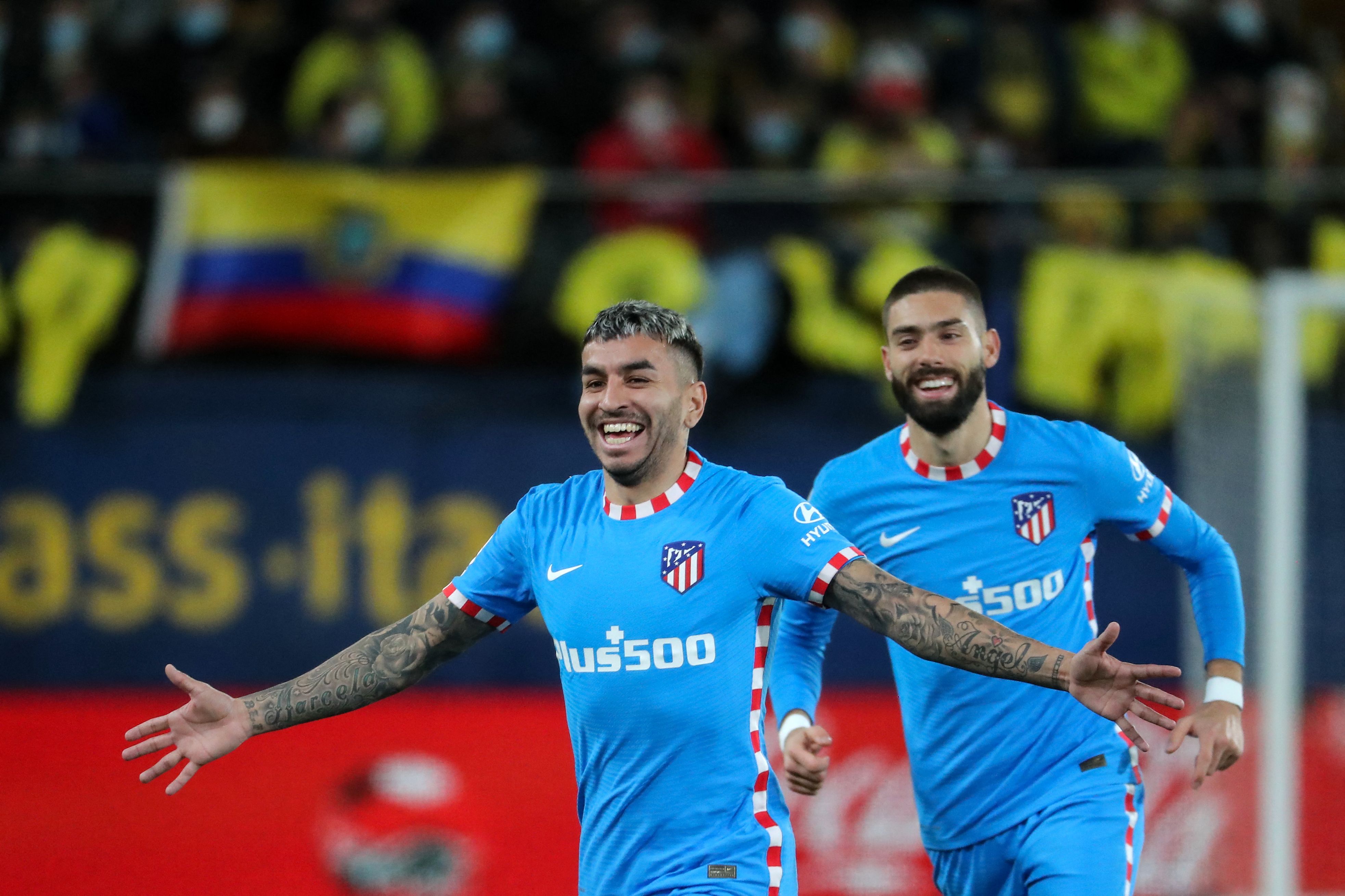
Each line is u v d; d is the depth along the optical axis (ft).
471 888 71.26
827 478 45.44
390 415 77.92
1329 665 80.23
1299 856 74.64
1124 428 81.25
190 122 94.32
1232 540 78.84
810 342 81.25
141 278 78.28
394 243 78.84
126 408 76.64
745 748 35.63
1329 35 121.70
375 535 77.10
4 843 69.21
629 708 35.47
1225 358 80.84
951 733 43.68
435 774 71.97
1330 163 102.22
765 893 35.12
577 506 37.37
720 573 35.42
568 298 80.74
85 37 100.32
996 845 43.50
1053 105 100.48
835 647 77.82
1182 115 97.76
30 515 75.36
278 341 77.97
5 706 70.64
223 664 75.46
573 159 95.76
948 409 41.93
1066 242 82.17
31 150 92.99
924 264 82.02
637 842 35.65
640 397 35.35
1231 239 84.07
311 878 70.23
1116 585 79.00
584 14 103.91
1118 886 41.42
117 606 75.31
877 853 73.00
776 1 107.24
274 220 78.07
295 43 98.02
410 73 96.48
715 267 81.51
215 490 76.38
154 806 70.08
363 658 37.24
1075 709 43.19
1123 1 103.86
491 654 77.00
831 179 80.02
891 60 98.58
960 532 43.42
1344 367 82.28
